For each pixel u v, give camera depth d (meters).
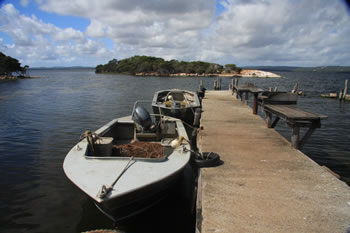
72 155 4.74
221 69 107.56
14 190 5.72
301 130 11.60
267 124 7.98
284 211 3.38
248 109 11.69
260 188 4.02
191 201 5.16
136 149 5.38
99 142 5.22
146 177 3.95
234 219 3.22
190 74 97.06
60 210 4.96
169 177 4.09
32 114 15.16
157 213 4.84
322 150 8.77
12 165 7.07
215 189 3.99
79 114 15.31
